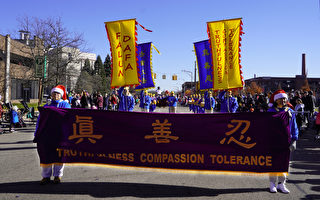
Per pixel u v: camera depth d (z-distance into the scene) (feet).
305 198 13.65
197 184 15.89
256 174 15.11
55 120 16.05
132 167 16.05
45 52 77.97
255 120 15.28
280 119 15.10
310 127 45.65
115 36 26.89
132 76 26.86
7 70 63.98
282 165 14.76
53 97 16.92
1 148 27.50
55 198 13.47
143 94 52.49
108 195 13.93
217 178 17.21
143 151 16.02
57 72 75.77
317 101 65.57
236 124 15.43
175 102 62.23
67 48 79.87
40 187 15.19
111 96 66.64
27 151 25.96
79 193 14.21
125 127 16.15
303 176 17.72
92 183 15.96
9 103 41.60
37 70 64.54
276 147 14.99
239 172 15.31
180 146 15.78
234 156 15.38
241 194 14.21
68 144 16.08
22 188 14.98
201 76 32.27
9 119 42.09
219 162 15.48
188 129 15.75
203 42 31.96
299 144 30.14
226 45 24.99
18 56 89.76
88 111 16.24
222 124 15.53
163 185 15.66
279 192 14.58
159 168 15.93
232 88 24.97
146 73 37.63
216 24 25.14
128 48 26.73
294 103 40.09
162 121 15.93
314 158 23.15
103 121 16.24
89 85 152.97
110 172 18.63
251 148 15.24
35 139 15.67
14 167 19.83
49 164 15.67
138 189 14.92
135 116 16.11
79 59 80.94
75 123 16.21
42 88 72.69
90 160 16.19
